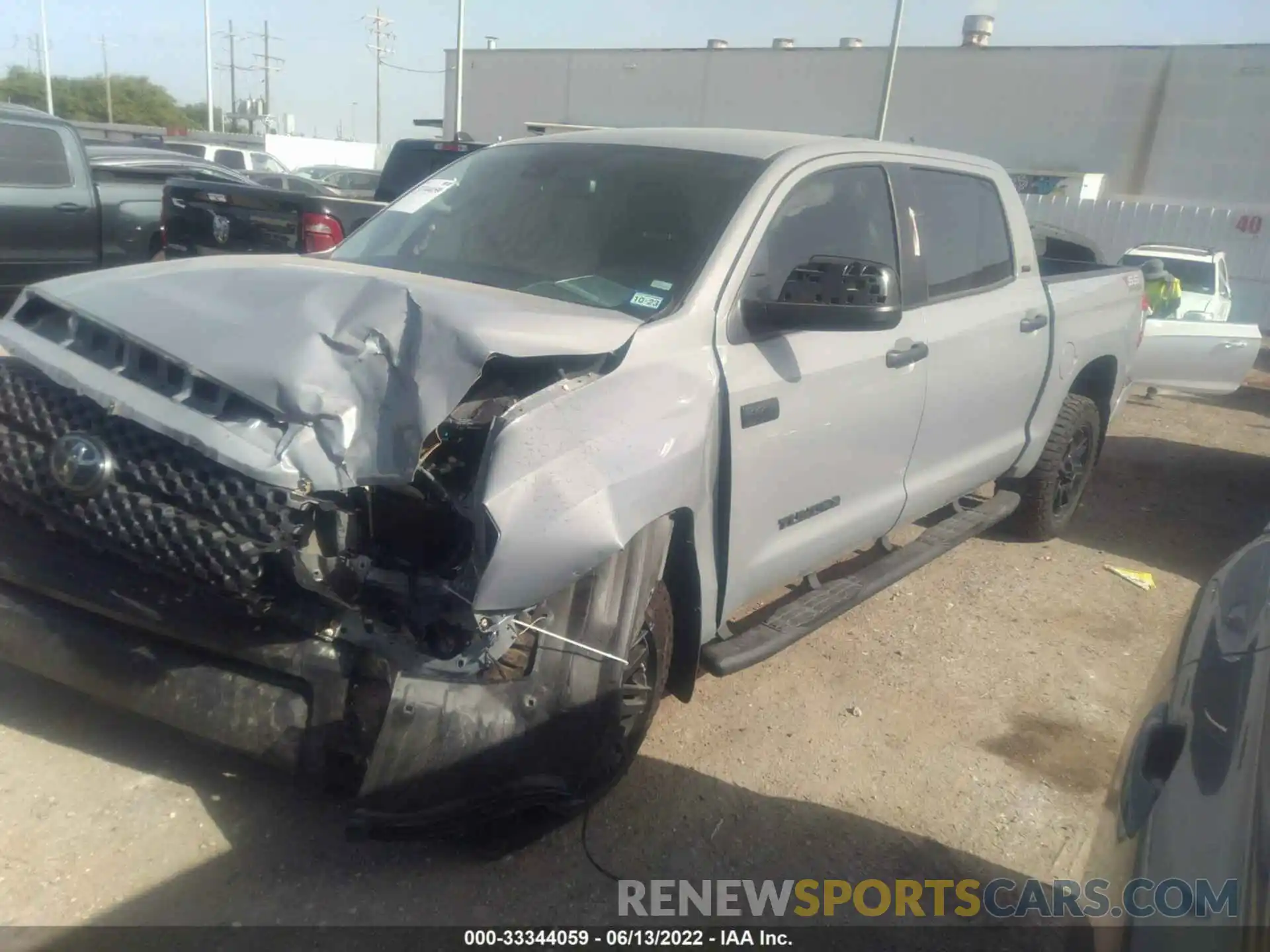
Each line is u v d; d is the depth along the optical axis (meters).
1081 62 31.42
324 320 2.68
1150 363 8.76
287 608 2.61
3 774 3.06
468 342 2.54
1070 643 4.81
